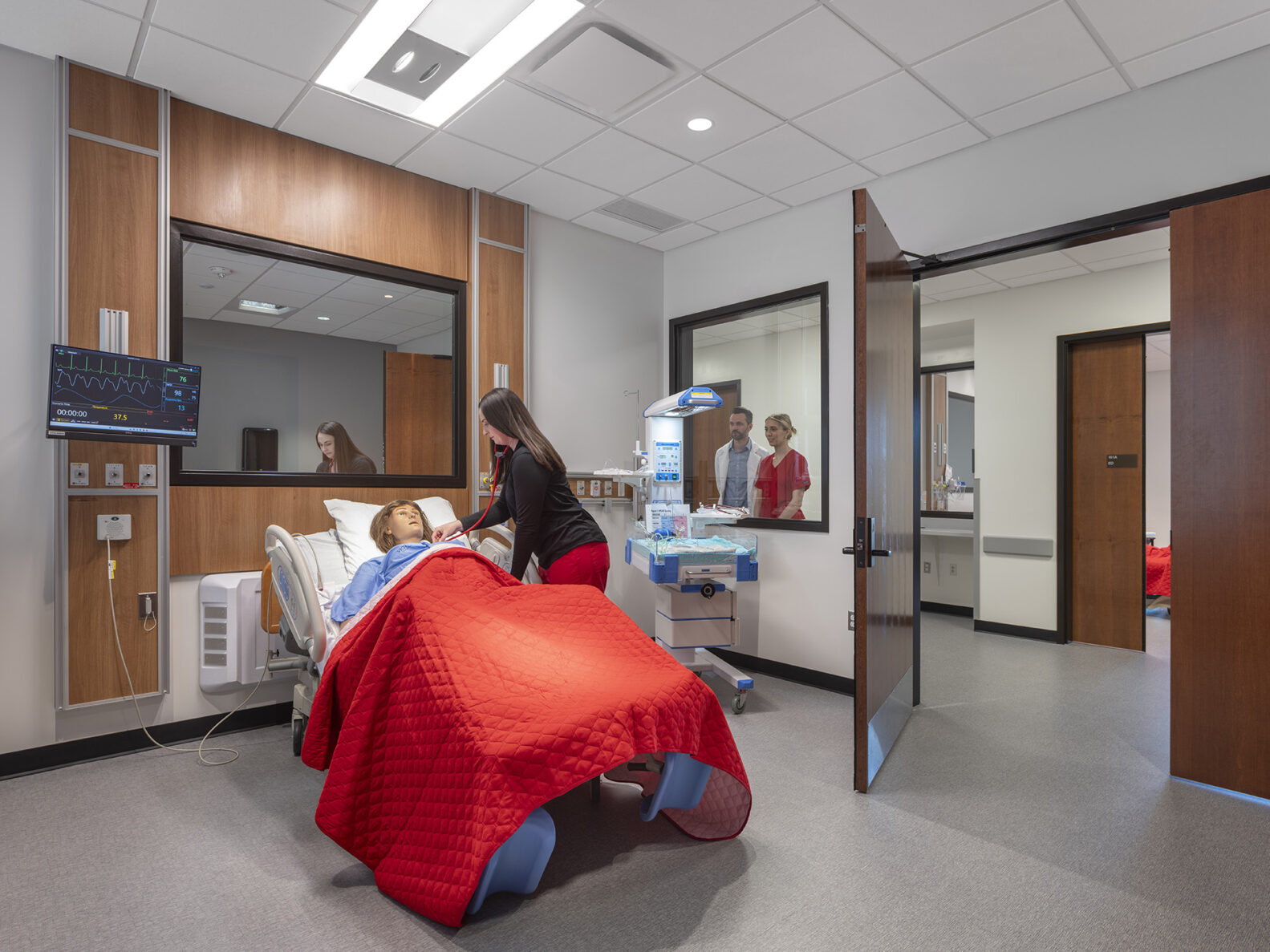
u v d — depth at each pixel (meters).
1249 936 1.62
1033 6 2.29
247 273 3.86
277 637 3.00
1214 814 2.24
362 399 5.18
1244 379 2.37
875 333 2.55
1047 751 2.80
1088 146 2.88
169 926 1.64
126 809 2.26
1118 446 4.72
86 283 2.63
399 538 2.81
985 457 5.25
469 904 1.61
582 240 4.29
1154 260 4.52
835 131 3.11
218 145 2.96
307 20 2.38
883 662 2.67
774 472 4.20
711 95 2.84
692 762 2.00
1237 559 2.38
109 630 2.70
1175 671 2.52
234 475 3.02
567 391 4.21
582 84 2.77
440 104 2.92
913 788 2.44
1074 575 4.88
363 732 1.86
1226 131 2.54
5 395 2.52
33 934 1.61
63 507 2.60
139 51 2.55
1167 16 2.31
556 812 2.26
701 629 3.40
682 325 4.62
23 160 2.55
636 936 1.60
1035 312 5.04
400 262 3.48
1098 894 1.78
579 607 2.18
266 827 2.14
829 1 2.28
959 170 3.28
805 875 1.87
